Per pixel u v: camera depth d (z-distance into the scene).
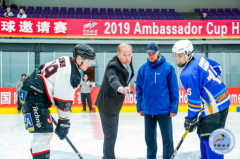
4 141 3.85
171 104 2.49
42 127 1.85
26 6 14.17
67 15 12.98
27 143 3.69
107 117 2.22
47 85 1.87
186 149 3.19
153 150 2.60
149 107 2.52
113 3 14.95
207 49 10.19
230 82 11.84
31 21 8.82
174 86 2.50
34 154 1.86
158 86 2.50
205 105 1.95
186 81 1.92
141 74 2.68
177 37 9.22
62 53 11.29
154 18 13.92
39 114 1.85
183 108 9.09
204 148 2.09
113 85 1.86
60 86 1.83
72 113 8.60
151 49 2.45
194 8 15.50
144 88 2.59
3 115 8.08
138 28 9.12
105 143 2.27
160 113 2.47
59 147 3.35
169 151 2.48
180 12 15.35
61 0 14.54
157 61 2.52
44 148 1.88
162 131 2.51
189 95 1.92
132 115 7.91
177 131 4.70
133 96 9.11
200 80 1.91
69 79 1.84
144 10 15.12
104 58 11.54
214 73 1.97
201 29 9.30
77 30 9.01
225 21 9.34
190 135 4.23
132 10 14.59
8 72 11.19
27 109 1.87
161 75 2.50
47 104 1.94
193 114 1.92
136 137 4.11
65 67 1.86
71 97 1.88
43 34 8.88
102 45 9.91
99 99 2.24
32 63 11.34
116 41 9.84
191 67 1.93
